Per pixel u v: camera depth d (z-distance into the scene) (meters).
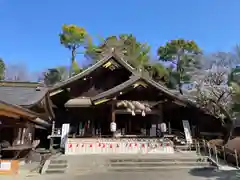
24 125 11.90
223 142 15.66
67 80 20.00
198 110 19.64
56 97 20.56
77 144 15.09
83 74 20.39
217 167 11.88
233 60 28.42
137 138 16.28
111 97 17.25
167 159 12.75
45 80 42.31
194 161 12.80
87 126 19.77
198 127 20.48
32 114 10.84
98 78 21.59
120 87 17.45
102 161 12.33
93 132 19.61
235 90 17.42
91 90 21.19
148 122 19.95
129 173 10.51
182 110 20.83
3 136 11.23
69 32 40.50
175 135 18.73
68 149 14.89
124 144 15.39
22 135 12.85
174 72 40.34
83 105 19.27
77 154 14.66
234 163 12.54
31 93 13.54
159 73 37.25
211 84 20.09
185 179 9.31
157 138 16.48
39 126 17.69
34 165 12.09
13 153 11.39
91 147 15.15
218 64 29.72
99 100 17.12
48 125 19.12
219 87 19.03
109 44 30.50
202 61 35.97
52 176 9.73
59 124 20.06
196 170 11.28
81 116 20.11
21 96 12.83
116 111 17.75
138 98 18.42
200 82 22.09
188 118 20.72
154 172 10.80
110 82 21.59
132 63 34.22
